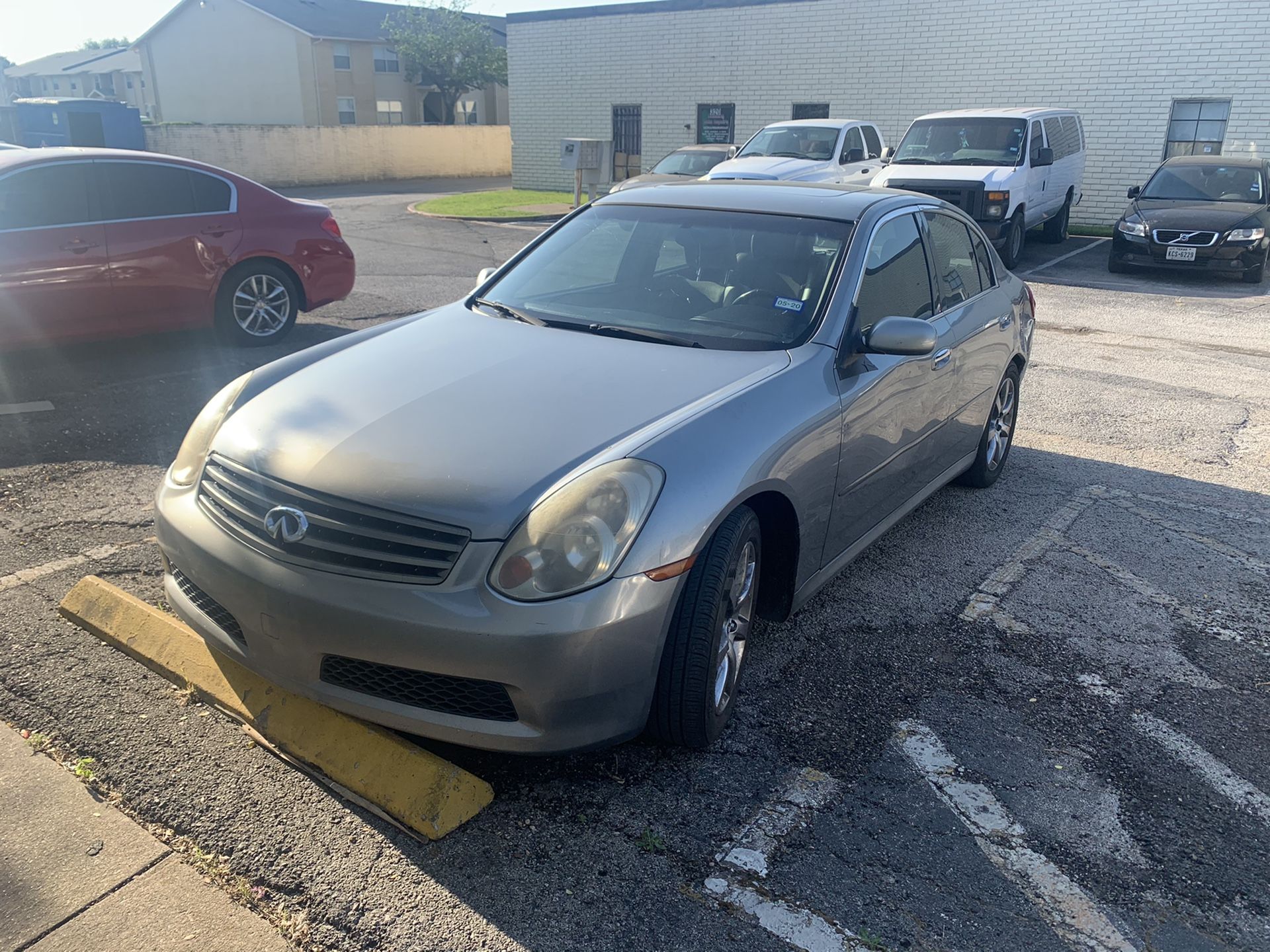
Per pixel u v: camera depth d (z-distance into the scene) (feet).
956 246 15.93
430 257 45.06
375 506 8.36
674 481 8.69
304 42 129.08
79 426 18.62
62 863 7.91
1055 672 11.73
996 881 8.26
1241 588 14.17
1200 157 48.96
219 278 24.11
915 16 67.67
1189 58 59.88
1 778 8.84
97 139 89.51
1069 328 33.60
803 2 71.56
